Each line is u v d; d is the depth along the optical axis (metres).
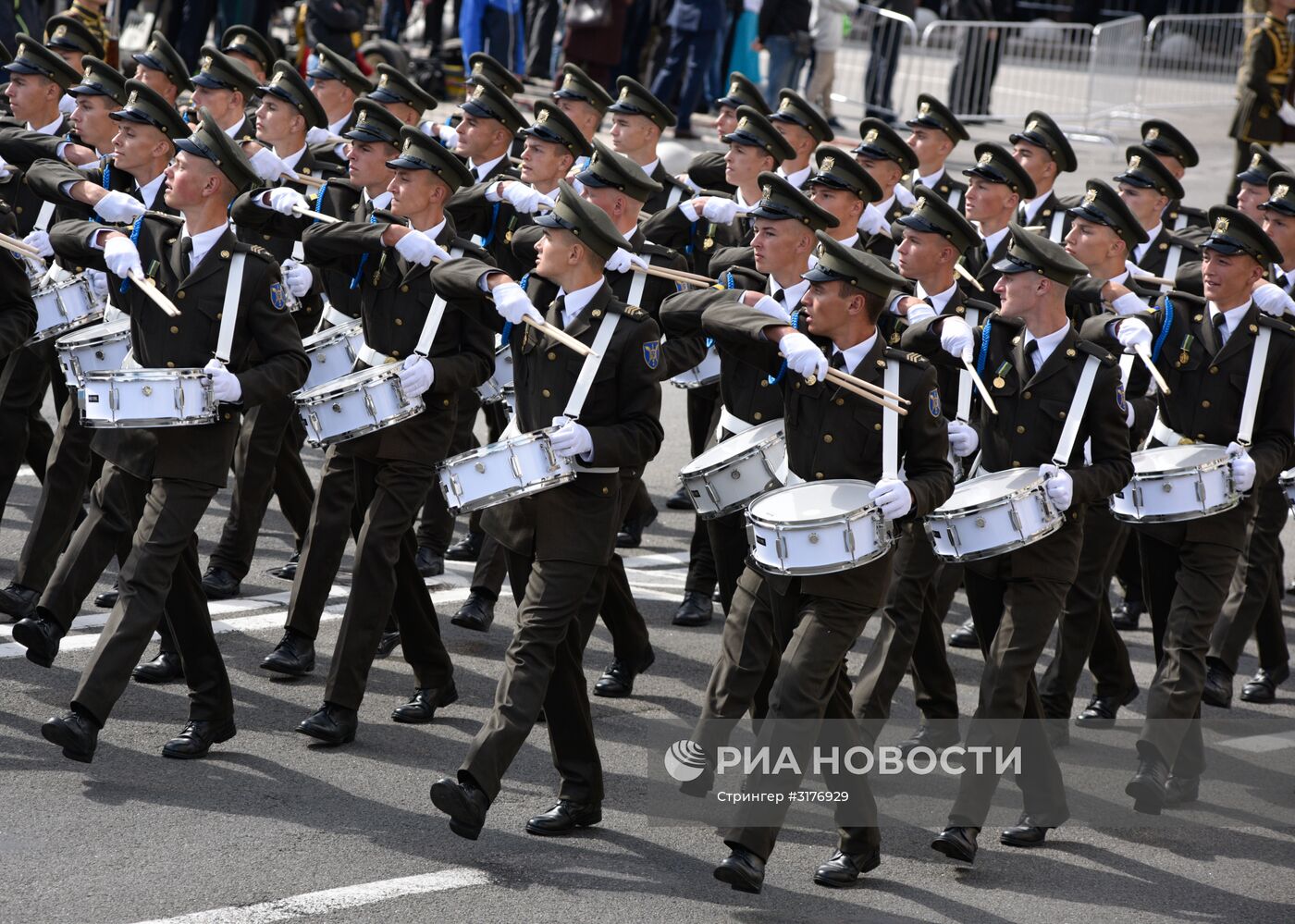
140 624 23.81
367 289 26.84
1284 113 58.41
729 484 25.11
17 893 20.25
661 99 66.12
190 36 64.00
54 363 30.84
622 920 21.03
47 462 30.86
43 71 34.50
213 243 24.58
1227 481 26.16
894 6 75.88
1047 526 23.66
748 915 21.58
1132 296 28.97
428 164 27.00
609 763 26.36
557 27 73.69
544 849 23.02
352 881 21.33
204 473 24.33
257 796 23.75
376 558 25.94
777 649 24.31
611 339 23.27
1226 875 24.17
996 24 74.62
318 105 34.34
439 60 71.31
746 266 29.12
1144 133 37.53
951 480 22.83
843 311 22.52
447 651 29.83
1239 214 26.83
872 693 26.28
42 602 25.47
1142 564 27.45
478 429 46.03
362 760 25.44
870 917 21.86
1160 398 27.81
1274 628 31.86
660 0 70.12
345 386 25.56
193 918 19.97
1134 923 22.30
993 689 23.91
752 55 75.00
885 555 22.20
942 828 25.25
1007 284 24.78
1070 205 37.72
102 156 32.16
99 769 24.16
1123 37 78.31
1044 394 24.70
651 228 33.94
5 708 25.97
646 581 35.53
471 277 23.91
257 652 29.45
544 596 22.77
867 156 34.31
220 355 24.33
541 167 33.22
